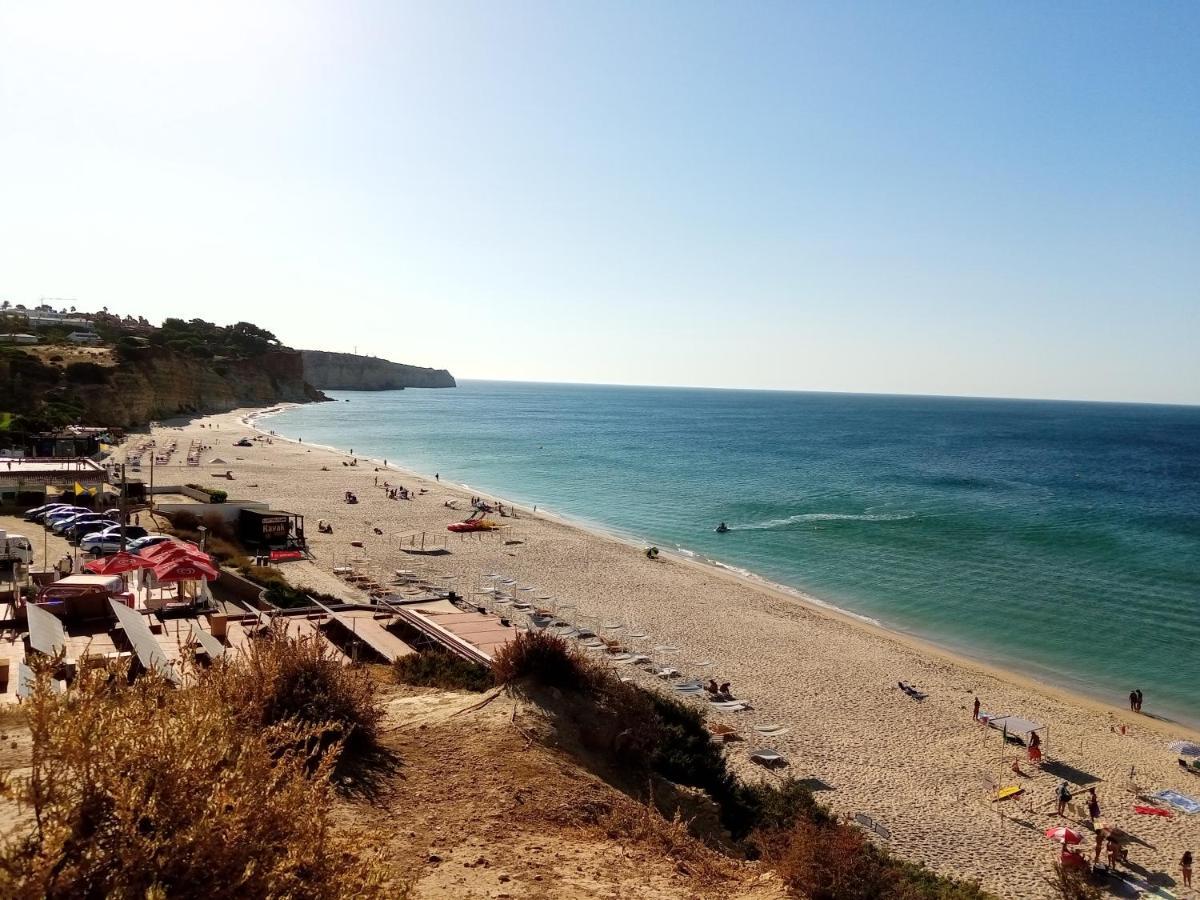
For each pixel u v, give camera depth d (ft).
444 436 491.72
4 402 281.95
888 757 77.56
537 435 523.70
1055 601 142.20
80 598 65.77
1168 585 153.58
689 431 597.11
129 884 14.47
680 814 39.27
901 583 153.99
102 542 110.93
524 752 39.22
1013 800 70.28
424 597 120.78
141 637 51.13
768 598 138.82
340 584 124.88
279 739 28.07
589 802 35.68
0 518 135.44
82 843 14.69
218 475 244.22
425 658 63.05
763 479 313.32
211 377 533.96
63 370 342.64
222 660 36.63
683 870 31.81
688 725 52.19
